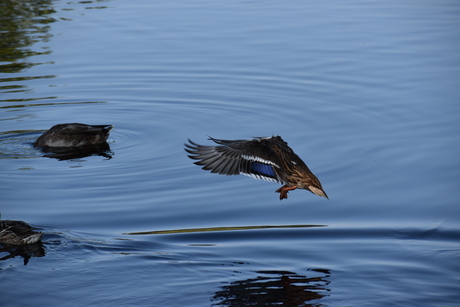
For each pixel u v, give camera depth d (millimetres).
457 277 9469
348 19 27000
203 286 9203
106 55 22703
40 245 10570
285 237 10984
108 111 18578
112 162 15008
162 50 23078
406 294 8938
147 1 30578
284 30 25250
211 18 27078
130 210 12172
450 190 12680
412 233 11039
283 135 16000
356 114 17234
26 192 13133
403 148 14836
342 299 8797
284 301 8719
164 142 16266
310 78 20266
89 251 10383
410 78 19875
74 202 12586
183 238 10922
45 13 28203
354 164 14086
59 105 18938
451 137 15383
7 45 23547
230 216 11891
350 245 10641
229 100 18906
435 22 26406
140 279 9414
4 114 18172
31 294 8953
